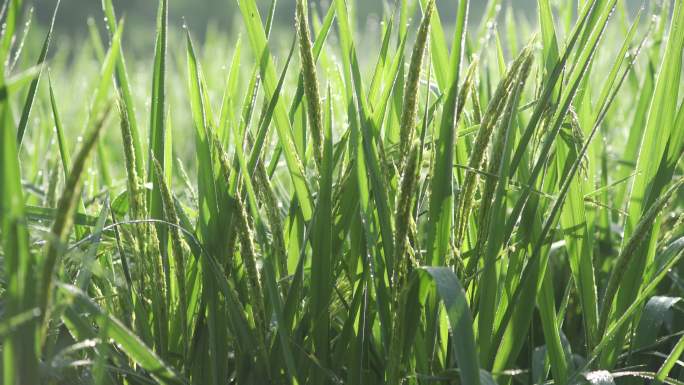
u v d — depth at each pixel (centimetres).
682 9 198
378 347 203
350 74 190
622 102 338
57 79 506
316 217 192
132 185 191
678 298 206
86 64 534
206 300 196
